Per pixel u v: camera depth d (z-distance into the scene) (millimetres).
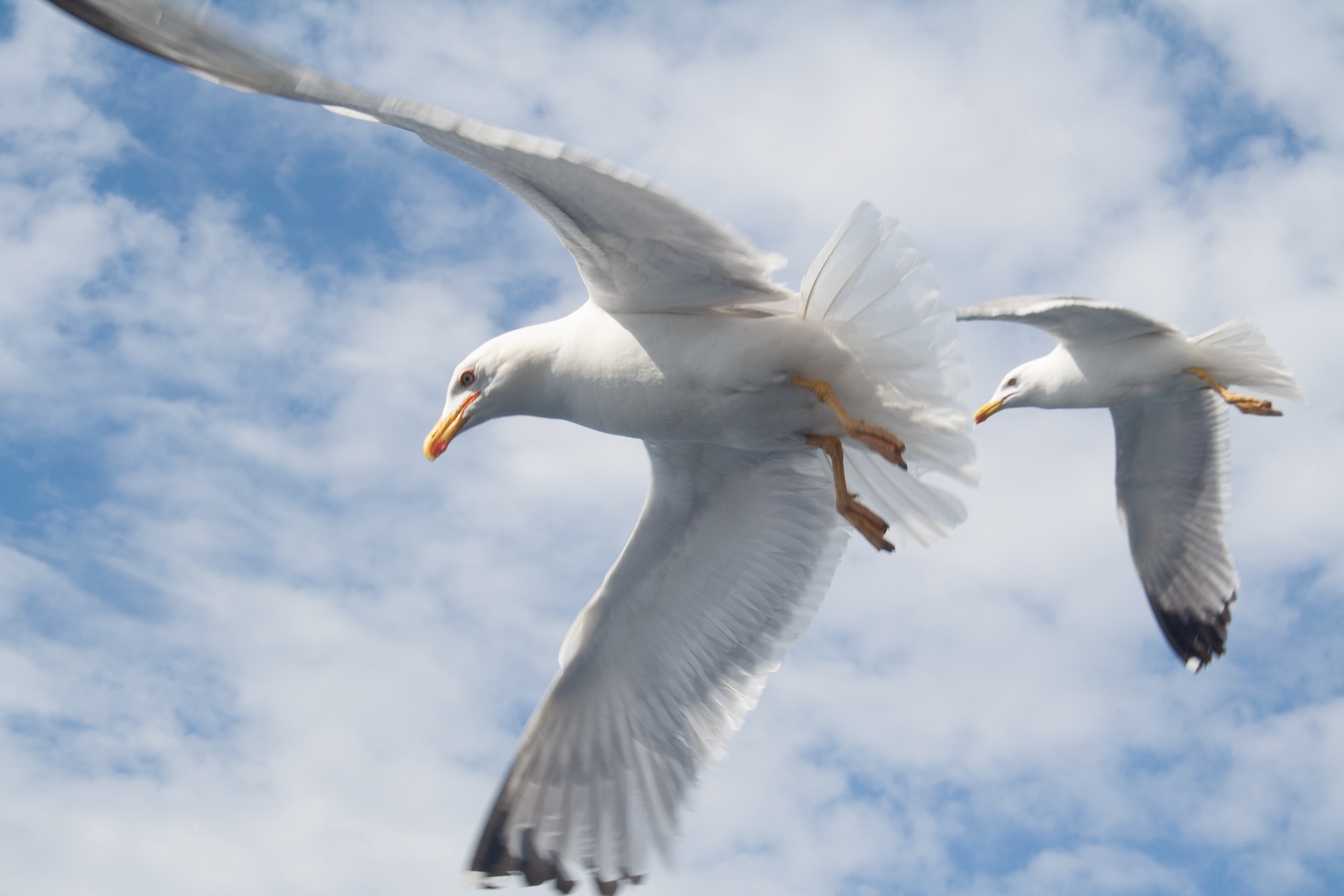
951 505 5766
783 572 6324
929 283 4719
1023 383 9633
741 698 6348
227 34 3781
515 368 5434
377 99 3814
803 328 4980
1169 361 9000
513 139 3848
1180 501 9750
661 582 6383
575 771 6438
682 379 5168
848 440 5535
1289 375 8797
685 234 4660
